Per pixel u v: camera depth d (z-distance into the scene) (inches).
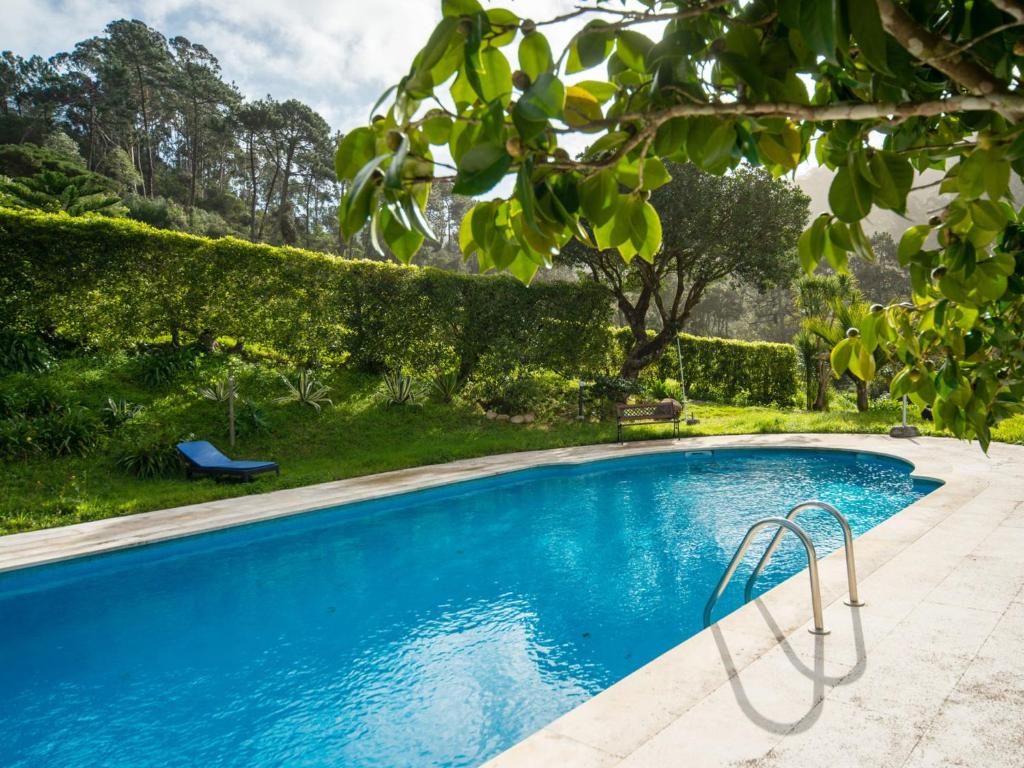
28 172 1598.2
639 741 120.9
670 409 615.8
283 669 196.4
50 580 260.7
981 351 58.5
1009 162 39.6
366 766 149.8
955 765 110.4
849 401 850.1
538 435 582.2
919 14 31.3
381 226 30.5
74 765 151.4
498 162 30.5
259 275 569.6
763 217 665.0
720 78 38.7
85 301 510.0
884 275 2568.9
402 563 290.4
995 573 206.5
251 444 477.7
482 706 174.2
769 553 181.3
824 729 122.3
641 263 713.6
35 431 394.9
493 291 664.4
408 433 557.6
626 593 251.0
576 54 35.8
